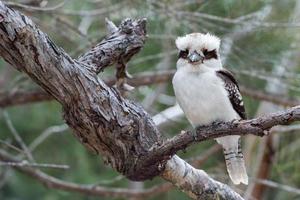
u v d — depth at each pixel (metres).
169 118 13.75
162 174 8.24
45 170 17.95
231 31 12.12
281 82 13.34
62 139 18.02
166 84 16.41
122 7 12.47
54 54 7.12
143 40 8.34
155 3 11.91
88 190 13.88
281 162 14.81
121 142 7.72
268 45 13.05
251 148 14.81
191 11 12.55
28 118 18.11
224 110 8.26
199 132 7.39
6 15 6.84
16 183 18.77
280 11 13.73
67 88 7.31
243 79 13.69
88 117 7.50
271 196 16.75
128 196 13.84
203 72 8.38
